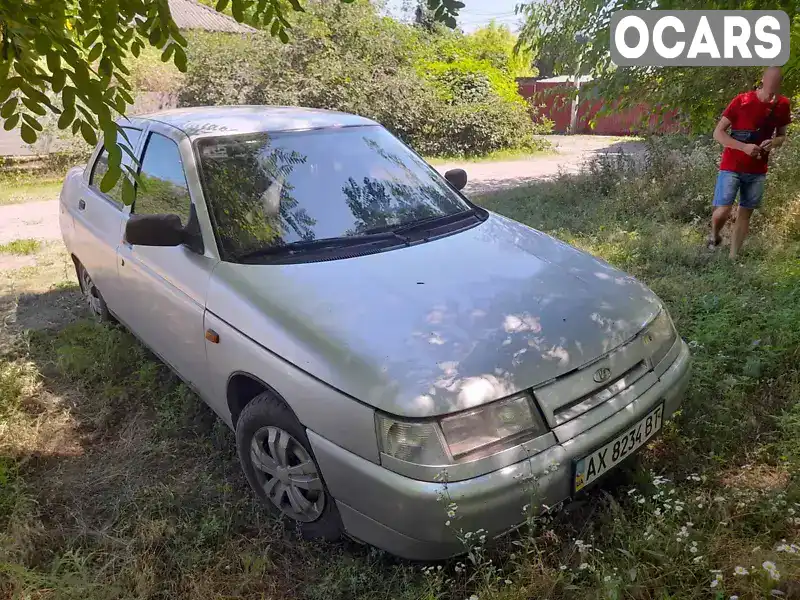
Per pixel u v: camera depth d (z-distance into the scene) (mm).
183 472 3182
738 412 3133
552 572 2234
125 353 4246
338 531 2479
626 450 2455
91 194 4461
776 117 5203
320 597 2354
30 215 9516
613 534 2416
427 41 17859
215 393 2994
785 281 4594
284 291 2672
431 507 2057
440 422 2098
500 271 2855
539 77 24094
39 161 13016
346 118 3867
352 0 2846
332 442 2283
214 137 3387
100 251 4117
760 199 5395
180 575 2504
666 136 8531
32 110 2061
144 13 2434
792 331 3762
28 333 4641
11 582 2396
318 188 3275
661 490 2502
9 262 6926
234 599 2377
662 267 5410
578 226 6887
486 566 2277
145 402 3830
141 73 13992
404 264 2859
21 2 2100
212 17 21594
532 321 2475
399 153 3777
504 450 2150
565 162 14898
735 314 4113
